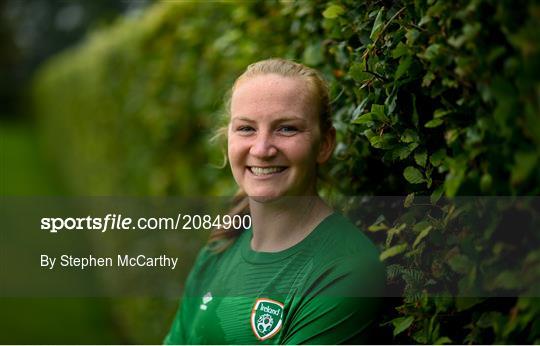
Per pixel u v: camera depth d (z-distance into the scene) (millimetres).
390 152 1558
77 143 10312
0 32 31172
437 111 1319
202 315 1766
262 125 1604
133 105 5160
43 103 19344
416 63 1437
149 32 4500
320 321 1499
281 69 1644
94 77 7766
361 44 1794
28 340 5410
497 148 1146
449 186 1188
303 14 2123
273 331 1574
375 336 1604
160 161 4406
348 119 1838
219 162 3287
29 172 15469
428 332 1407
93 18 33500
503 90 1076
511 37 1023
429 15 1330
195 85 3812
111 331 5691
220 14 3346
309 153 1614
